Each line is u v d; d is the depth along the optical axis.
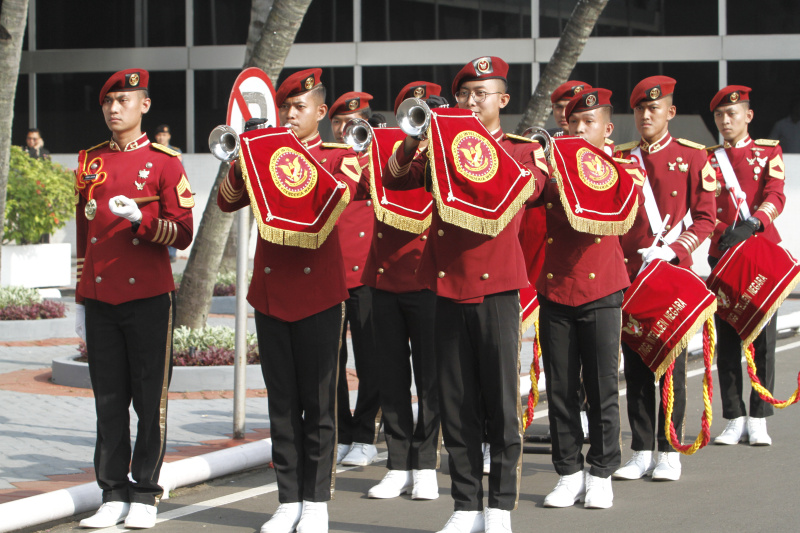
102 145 5.29
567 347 5.49
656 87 6.30
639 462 6.11
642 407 6.05
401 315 5.84
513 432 4.76
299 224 4.73
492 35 20.59
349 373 9.50
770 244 6.61
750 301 6.49
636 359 5.97
